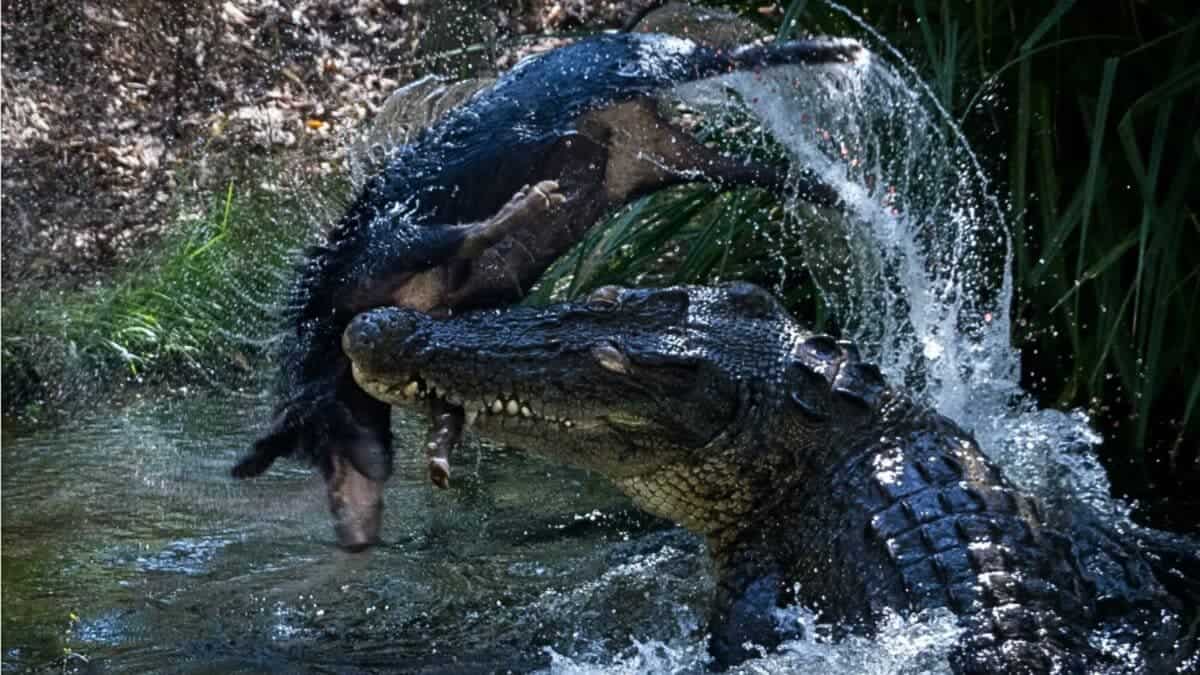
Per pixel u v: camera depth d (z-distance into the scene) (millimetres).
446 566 10812
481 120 10445
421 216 10180
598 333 9117
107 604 10305
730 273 13719
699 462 9289
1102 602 8984
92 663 9391
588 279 13734
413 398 8938
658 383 9086
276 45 21688
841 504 9125
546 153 10359
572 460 9312
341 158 18734
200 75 21109
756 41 11438
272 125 20094
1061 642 8188
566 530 11414
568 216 10531
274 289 14609
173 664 9352
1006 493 9109
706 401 9172
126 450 13375
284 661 9375
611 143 10641
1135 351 11766
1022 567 8531
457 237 9508
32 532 11625
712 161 11148
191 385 14922
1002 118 12414
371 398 9914
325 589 10484
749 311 9555
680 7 11914
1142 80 11883
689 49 10703
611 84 10500
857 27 12992
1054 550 8828
